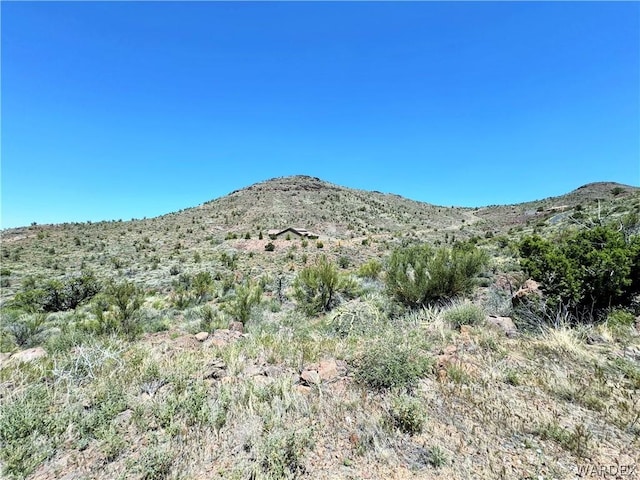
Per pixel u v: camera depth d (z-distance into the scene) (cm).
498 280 1016
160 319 1176
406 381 375
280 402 346
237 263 3744
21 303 1795
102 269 3809
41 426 326
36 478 267
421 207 13125
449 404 336
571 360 429
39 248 5369
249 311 1031
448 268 854
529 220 6906
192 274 3006
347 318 718
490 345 482
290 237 6059
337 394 365
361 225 9138
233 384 400
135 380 427
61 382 450
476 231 7588
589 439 276
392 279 899
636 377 369
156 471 254
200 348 607
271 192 11556
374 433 294
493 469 247
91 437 315
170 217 9131
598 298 601
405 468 254
